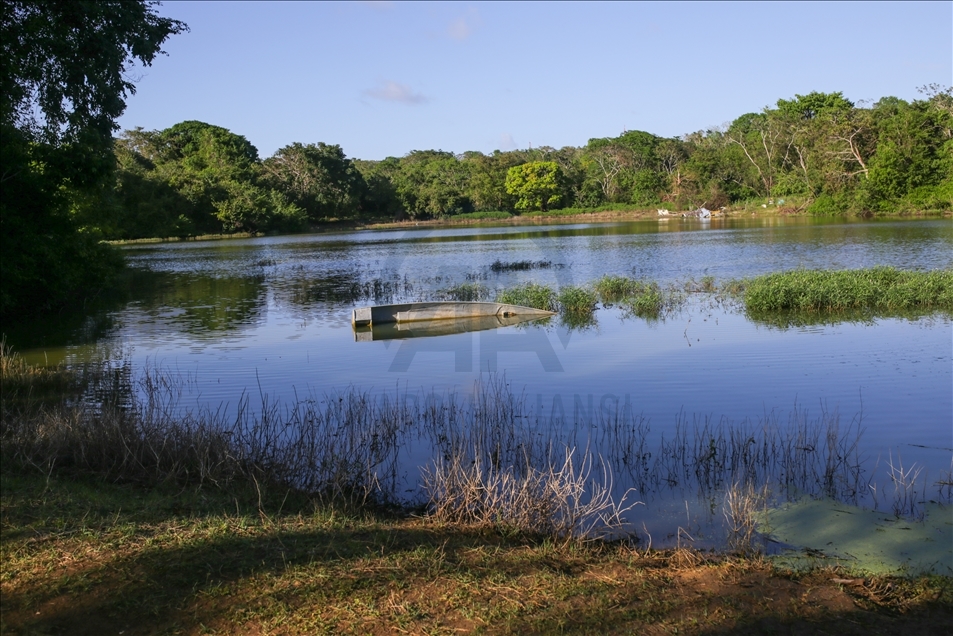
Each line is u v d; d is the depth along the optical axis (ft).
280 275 115.96
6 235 63.26
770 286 68.33
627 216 331.77
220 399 40.50
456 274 110.11
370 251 167.02
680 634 15.88
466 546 20.33
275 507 22.99
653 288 80.18
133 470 25.22
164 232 236.02
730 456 29.99
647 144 383.24
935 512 24.14
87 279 86.58
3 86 60.13
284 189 301.02
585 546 21.31
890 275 73.46
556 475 26.91
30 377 43.37
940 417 34.37
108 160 68.33
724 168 312.29
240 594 16.42
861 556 20.94
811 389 39.73
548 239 189.06
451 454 30.50
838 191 238.27
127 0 70.28
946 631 16.33
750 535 22.07
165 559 17.75
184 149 298.76
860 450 30.40
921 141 221.66
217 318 71.87
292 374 46.88
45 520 19.30
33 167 64.23
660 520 24.08
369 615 15.87
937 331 53.98
